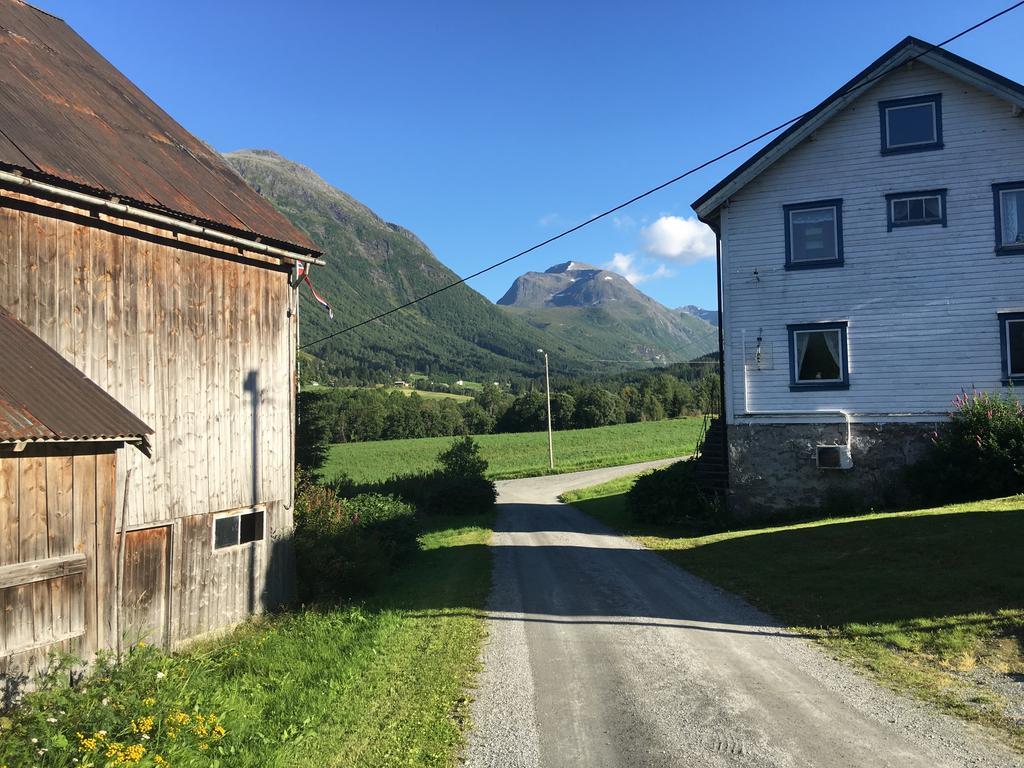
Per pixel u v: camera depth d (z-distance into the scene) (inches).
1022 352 669.9
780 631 332.5
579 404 3752.5
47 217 336.8
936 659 270.5
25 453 273.9
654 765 196.4
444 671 289.7
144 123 490.6
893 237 708.7
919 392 695.7
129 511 363.9
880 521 568.4
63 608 286.0
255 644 354.3
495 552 681.6
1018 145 676.7
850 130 724.7
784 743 205.8
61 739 184.2
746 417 749.3
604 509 1075.3
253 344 452.4
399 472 2212.1
